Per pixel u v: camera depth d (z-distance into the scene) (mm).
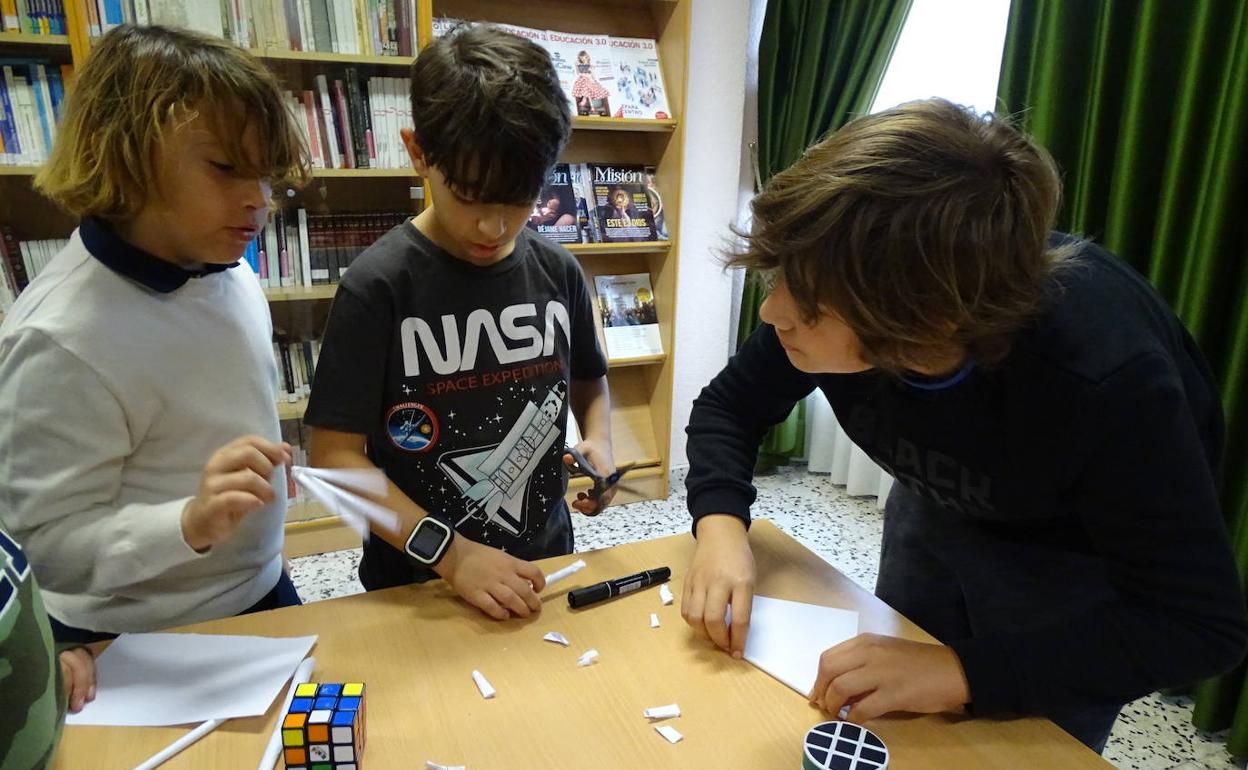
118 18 1880
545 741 676
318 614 857
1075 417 676
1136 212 1662
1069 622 720
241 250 903
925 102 642
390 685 743
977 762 667
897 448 899
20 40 1833
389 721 693
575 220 2504
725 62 2652
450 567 904
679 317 2842
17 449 796
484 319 1083
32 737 570
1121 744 1615
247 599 1016
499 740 675
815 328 658
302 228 2174
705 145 2709
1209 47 1496
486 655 793
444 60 942
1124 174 1637
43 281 870
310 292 2193
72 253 875
